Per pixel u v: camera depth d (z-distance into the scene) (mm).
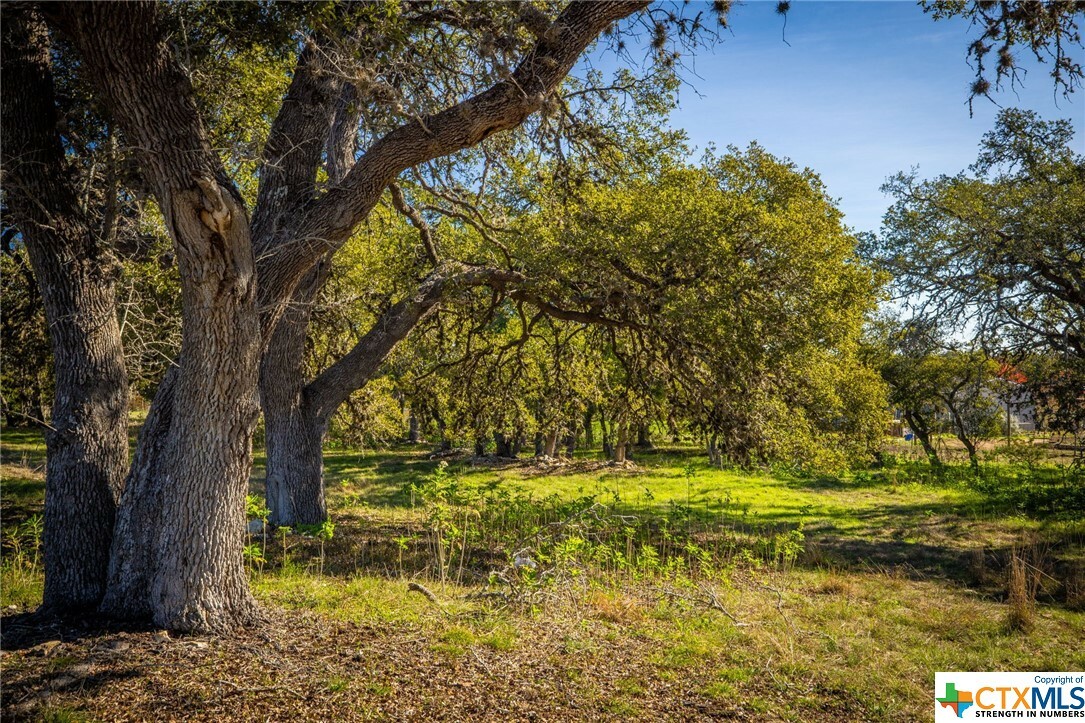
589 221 9930
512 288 11219
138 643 5215
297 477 11906
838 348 13094
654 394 12234
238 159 6289
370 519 13172
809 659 6445
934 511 16797
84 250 6168
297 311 11617
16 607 6316
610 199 10062
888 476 24391
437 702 4828
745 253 9898
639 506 16547
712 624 7328
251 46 6605
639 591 8570
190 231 4766
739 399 10531
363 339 12352
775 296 9922
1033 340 14148
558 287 10312
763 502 18391
